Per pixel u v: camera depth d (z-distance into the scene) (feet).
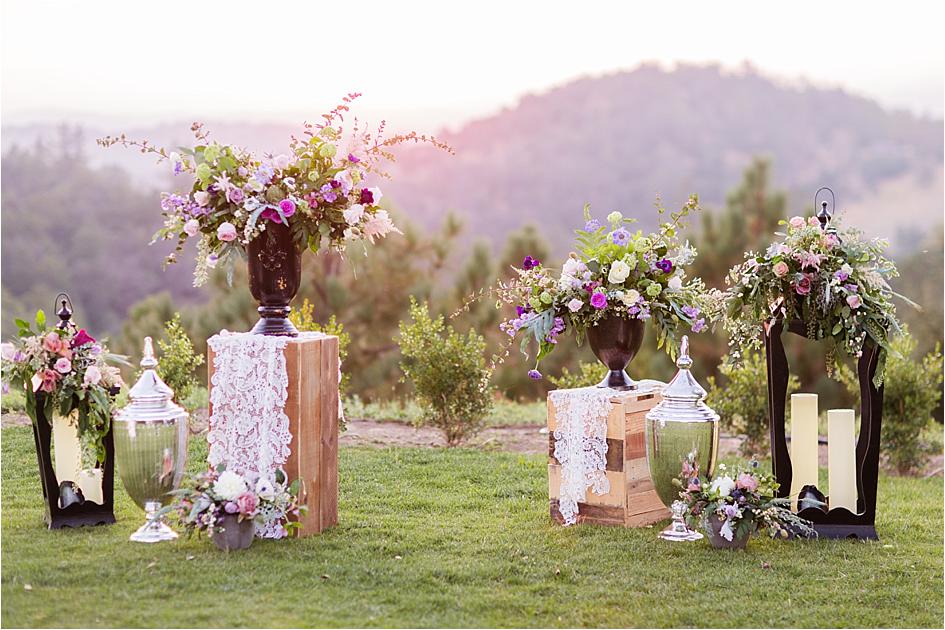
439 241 47.91
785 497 17.26
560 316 17.93
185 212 16.33
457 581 14.52
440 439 27.58
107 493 17.07
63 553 15.16
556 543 16.43
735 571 15.14
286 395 16.01
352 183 16.87
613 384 18.12
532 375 17.95
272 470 15.99
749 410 25.17
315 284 46.11
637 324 17.92
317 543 15.98
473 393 26.17
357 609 13.20
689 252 17.94
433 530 17.15
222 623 12.51
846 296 16.65
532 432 29.22
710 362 38.75
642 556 15.80
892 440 24.94
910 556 16.17
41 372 16.17
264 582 14.05
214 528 15.30
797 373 37.27
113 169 88.79
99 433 16.76
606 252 17.90
